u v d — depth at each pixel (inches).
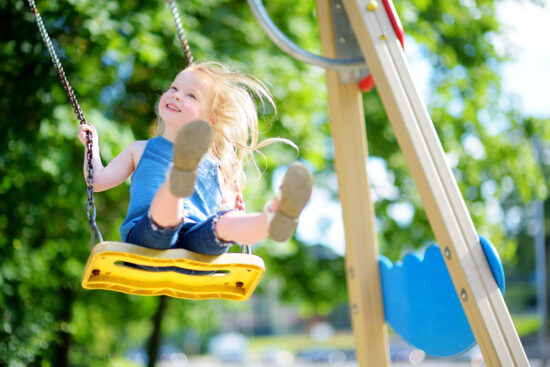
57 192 290.7
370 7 141.9
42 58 273.3
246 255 112.7
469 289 124.3
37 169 279.1
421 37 359.9
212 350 1905.8
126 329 487.2
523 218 1091.9
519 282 1501.0
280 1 340.2
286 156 333.4
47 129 273.1
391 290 156.4
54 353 351.3
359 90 162.6
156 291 122.1
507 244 472.1
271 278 473.7
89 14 269.4
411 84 137.9
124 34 281.3
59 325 340.5
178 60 296.0
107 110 308.7
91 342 430.9
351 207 159.5
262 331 2388.0
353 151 160.7
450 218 128.4
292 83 316.2
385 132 432.1
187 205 118.9
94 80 296.0
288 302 476.1
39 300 330.0
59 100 275.4
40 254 319.3
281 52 330.0
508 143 437.1
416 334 149.2
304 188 97.9
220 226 108.4
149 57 279.0
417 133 133.9
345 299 473.4
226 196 130.8
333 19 163.0
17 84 275.3
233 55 303.6
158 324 390.0
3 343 287.3
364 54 142.9
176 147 95.3
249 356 1851.6
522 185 447.5
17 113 275.0
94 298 398.0
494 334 122.1
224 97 129.6
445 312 140.3
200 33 308.5
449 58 405.7
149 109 325.7
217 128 129.0
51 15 271.3
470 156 429.1
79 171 298.2
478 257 126.7
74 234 336.5
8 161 274.5
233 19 326.0
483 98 418.3
